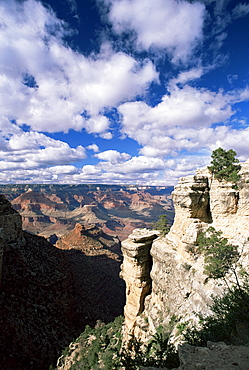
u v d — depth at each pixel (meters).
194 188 30.08
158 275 31.95
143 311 34.91
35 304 46.81
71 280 64.56
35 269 53.03
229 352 11.11
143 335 31.56
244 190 27.97
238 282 20.98
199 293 24.83
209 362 10.45
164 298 29.84
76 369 34.31
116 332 41.50
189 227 29.11
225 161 30.12
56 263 62.84
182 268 28.05
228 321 16.61
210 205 30.80
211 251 21.31
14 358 36.19
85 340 43.12
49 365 39.41
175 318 26.22
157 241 34.88
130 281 36.31
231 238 27.62
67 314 52.94
